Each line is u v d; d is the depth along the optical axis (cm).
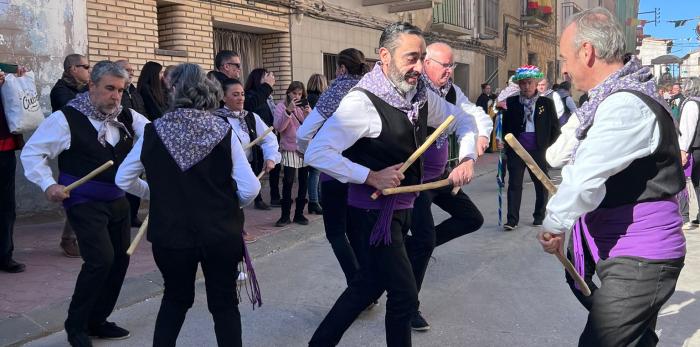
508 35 1758
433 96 322
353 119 263
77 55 513
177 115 263
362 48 1112
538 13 1880
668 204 209
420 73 267
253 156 619
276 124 650
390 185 258
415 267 367
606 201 214
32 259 514
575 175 201
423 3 1141
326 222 411
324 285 470
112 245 334
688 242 587
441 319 392
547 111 641
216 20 814
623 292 209
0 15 601
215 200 264
